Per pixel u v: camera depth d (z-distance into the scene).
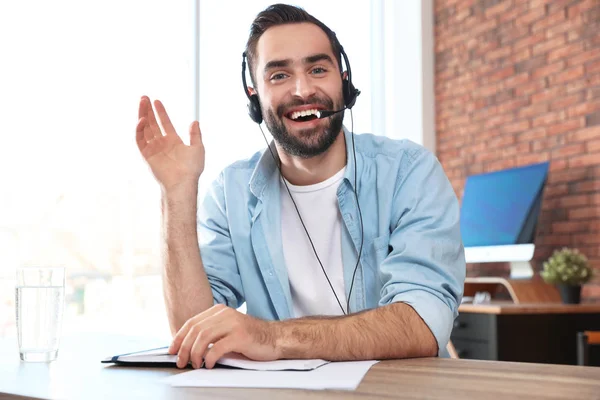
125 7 4.14
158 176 1.58
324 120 1.67
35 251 3.89
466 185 4.30
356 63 5.21
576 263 3.48
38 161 3.89
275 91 1.68
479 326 3.38
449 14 4.91
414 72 5.03
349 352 1.14
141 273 4.18
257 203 1.81
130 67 4.14
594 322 3.37
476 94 4.63
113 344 1.46
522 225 3.77
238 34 4.45
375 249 1.68
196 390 0.84
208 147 4.31
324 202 1.78
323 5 5.08
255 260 1.80
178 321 1.58
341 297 1.73
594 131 3.75
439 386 0.84
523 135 4.23
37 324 1.17
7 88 3.81
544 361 3.29
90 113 4.02
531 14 4.20
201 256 1.76
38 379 0.97
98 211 4.05
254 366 1.02
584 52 3.83
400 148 1.73
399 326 1.23
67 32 3.97
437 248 1.51
